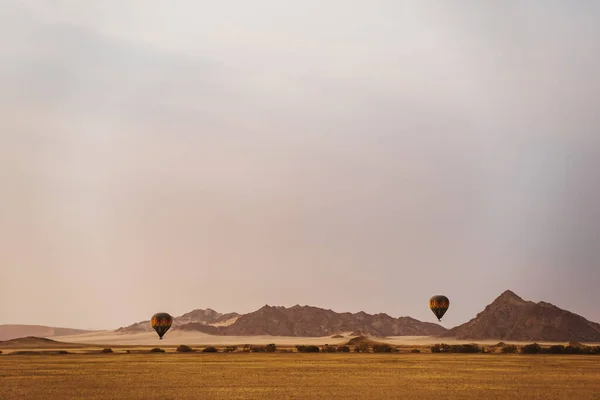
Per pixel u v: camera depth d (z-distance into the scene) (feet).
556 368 299.99
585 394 193.36
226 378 247.50
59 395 192.95
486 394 192.95
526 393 195.31
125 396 189.88
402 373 271.08
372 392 198.59
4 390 206.28
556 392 197.98
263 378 247.29
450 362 350.64
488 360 370.12
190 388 211.20
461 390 203.62
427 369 294.46
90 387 215.31
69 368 308.19
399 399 181.57
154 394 194.90
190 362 358.43
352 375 261.03
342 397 186.29
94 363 351.05
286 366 318.86
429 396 188.14
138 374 269.03
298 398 184.44
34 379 246.47
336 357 414.62
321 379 242.58
